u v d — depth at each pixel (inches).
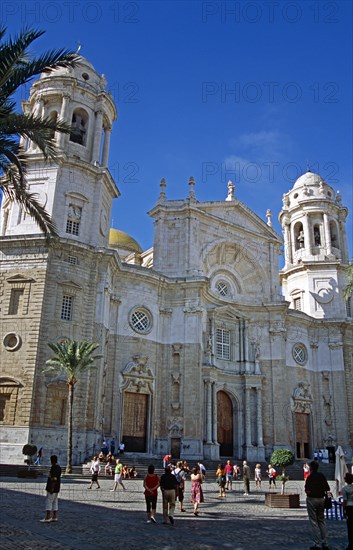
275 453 955.3
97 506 770.2
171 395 1702.8
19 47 691.4
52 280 1446.9
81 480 1168.2
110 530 555.5
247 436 1849.2
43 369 1354.6
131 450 1608.0
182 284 1800.0
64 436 1344.7
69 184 1617.9
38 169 1604.3
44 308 1408.7
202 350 1771.7
